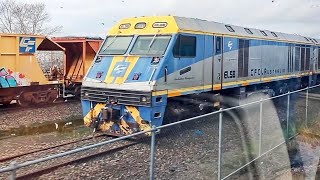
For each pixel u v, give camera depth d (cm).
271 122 1103
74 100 2047
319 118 1405
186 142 781
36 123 1426
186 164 693
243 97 1611
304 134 1152
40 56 2616
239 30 1595
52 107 1777
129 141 716
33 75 1811
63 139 1145
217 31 1391
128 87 1074
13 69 1717
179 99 1201
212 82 1356
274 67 1917
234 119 988
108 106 1111
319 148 1054
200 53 1280
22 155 913
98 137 1106
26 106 1781
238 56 1541
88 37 2195
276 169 863
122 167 578
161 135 730
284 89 2122
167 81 1112
